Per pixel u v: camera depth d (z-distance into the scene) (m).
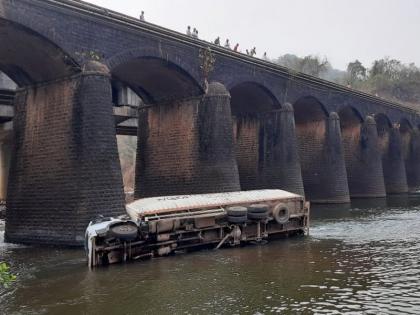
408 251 22.86
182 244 23.48
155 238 22.50
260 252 23.31
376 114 65.38
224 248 24.61
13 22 24.42
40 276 19.39
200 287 16.81
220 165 35.31
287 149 44.97
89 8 27.94
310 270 19.06
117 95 42.44
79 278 18.78
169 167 37.88
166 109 38.72
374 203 52.84
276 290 16.11
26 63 28.52
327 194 52.84
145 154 39.59
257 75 42.12
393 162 70.19
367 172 61.12
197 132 36.53
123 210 27.06
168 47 33.53
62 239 26.59
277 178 45.06
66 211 26.70
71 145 27.17
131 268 20.27
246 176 47.41
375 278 17.53
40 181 28.31
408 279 17.30
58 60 27.47
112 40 29.62
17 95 30.77
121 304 15.12
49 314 14.40
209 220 24.16
